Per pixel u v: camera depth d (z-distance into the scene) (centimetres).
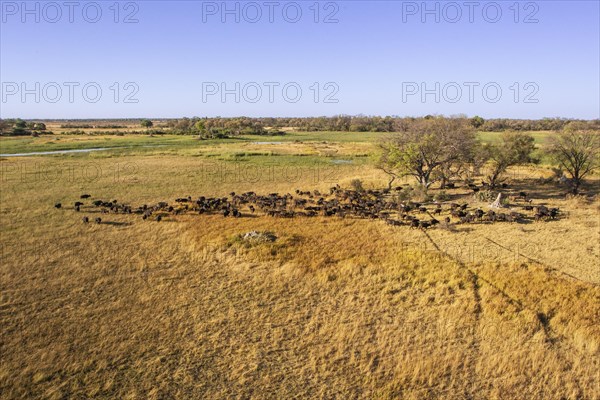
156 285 2122
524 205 3616
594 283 2069
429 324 1766
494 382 1429
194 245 2653
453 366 1505
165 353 1589
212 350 1609
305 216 3372
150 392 1384
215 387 1414
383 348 1619
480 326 1727
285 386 1419
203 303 1948
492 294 1972
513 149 4241
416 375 1459
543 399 1349
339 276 2198
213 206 3647
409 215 3394
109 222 3183
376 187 4712
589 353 1558
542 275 2150
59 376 1459
